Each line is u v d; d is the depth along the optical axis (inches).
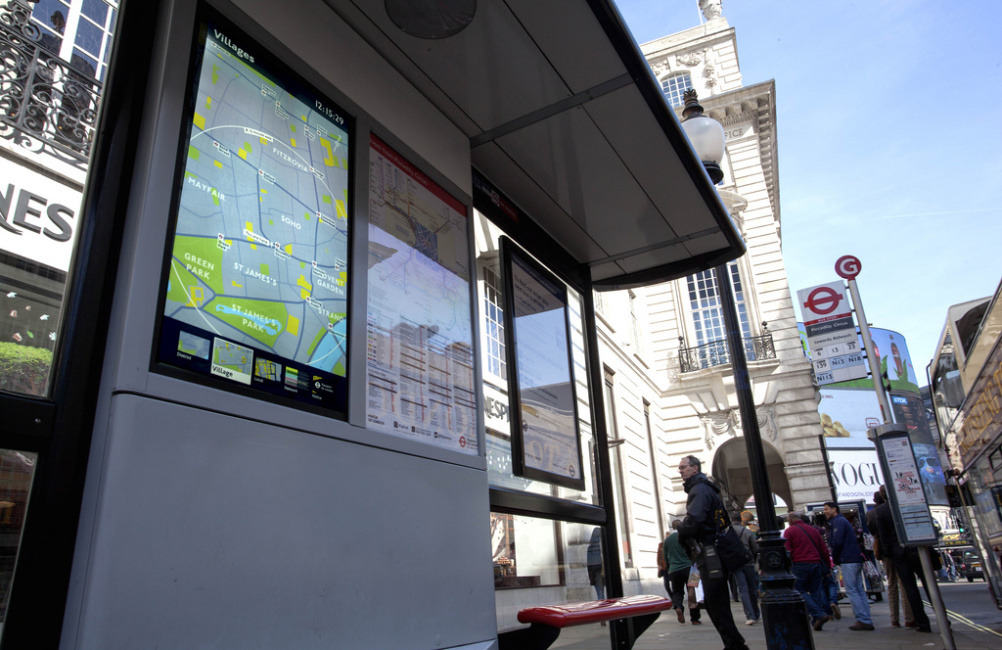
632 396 754.2
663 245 190.9
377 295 107.3
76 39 72.8
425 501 103.3
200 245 78.3
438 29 113.1
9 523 59.7
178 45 79.7
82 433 64.0
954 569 1455.5
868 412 1504.7
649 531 706.2
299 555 79.3
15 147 66.1
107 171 71.6
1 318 62.7
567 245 189.2
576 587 156.5
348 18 111.7
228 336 79.3
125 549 61.9
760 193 992.9
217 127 84.1
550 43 117.0
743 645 205.9
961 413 473.1
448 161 134.8
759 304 946.7
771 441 894.4
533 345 161.6
